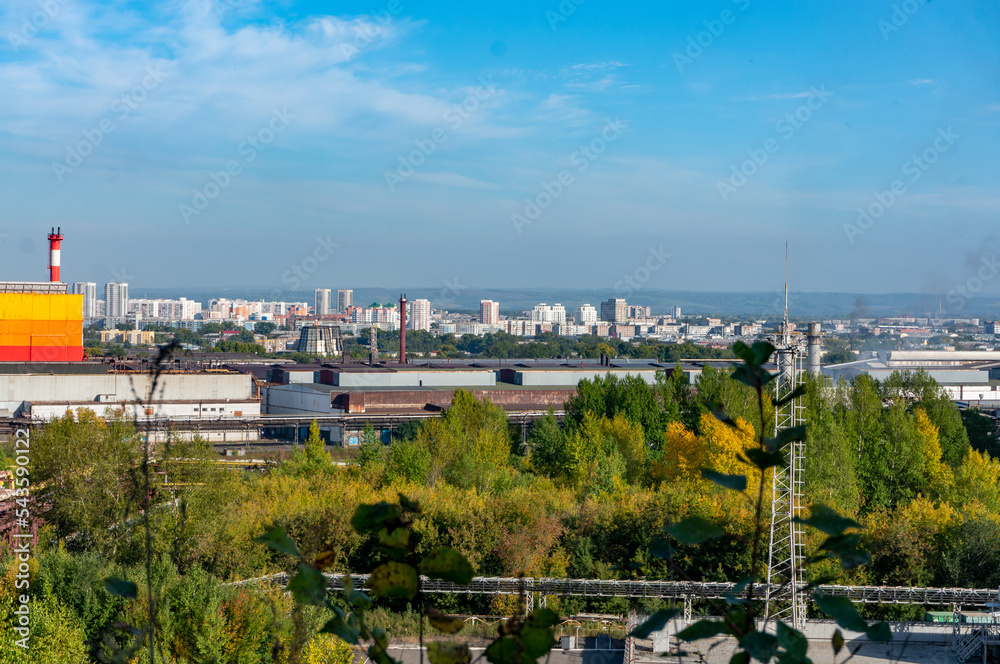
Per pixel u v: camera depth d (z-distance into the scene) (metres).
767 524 30.27
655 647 28.08
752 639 1.95
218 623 18.83
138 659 13.78
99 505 26.25
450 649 2.15
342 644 17.44
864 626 1.89
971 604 30.95
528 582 30.69
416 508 2.23
